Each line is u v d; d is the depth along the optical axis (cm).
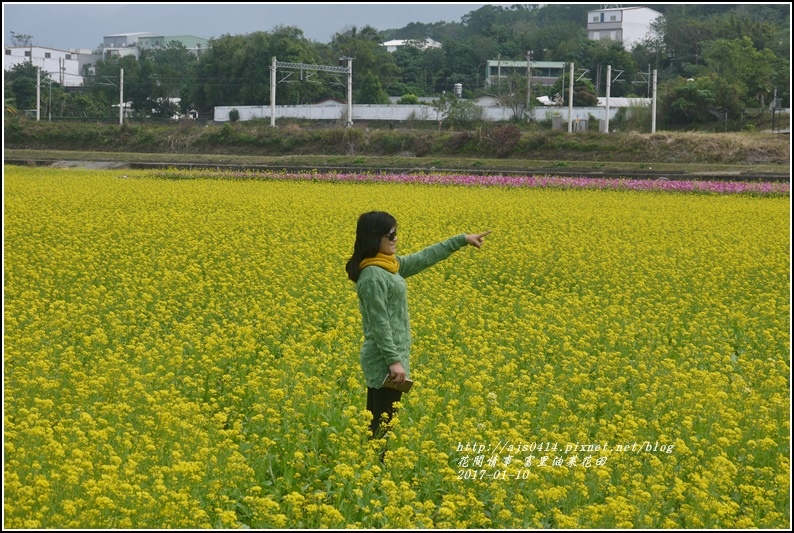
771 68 6475
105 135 5956
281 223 2078
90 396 833
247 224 2045
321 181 3591
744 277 1525
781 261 1670
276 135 5681
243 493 673
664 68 8594
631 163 4488
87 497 633
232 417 828
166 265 1559
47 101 7594
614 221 2269
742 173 3812
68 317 1152
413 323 1123
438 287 1352
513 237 1927
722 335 1145
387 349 727
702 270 1559
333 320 1180
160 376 912
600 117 6469
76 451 650
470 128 6338
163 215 2194
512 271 1563
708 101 6056
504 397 869
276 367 973
